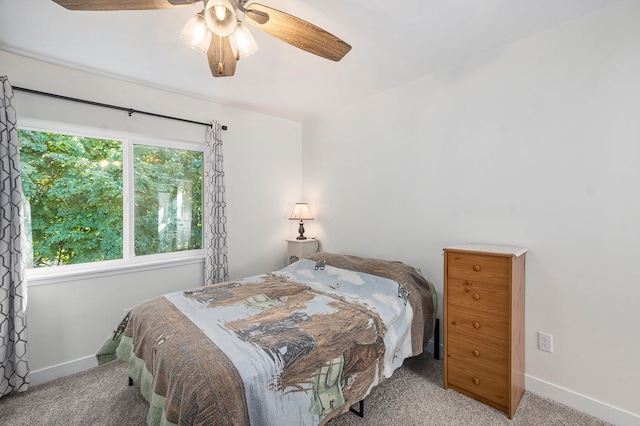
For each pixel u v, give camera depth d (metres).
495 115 2.14
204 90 2.80
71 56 2.15
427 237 2.57
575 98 1.80
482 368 1.86
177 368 1.27
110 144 2.60
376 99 2.94
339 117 3.34
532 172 1.97
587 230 1.77
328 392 1.46
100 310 2.46
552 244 1.90
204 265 3.08
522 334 1.95
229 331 1.56
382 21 1.77
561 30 1.84
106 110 2.49
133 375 1.67
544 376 1.92
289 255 3.56
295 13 1.69
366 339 1.70
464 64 2.29
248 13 1.28
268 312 1.84
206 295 2.15
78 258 2.46
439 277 2.50
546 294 1.91
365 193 3.09
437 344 2.41
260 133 3.49
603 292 1.71
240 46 1.40
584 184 1.77
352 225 3.24
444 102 2.42
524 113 2.00
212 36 1.37
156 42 1.98
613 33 1.66
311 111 3.44
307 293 2.24
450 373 2.01
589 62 1.75
